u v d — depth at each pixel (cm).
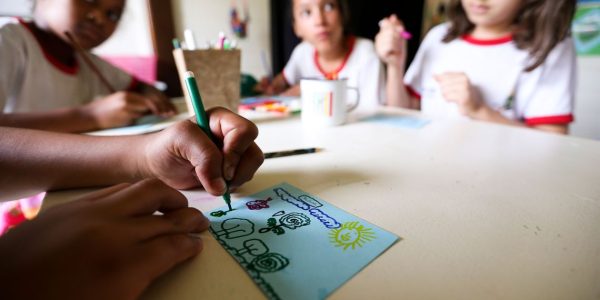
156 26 139
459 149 44
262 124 61
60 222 17
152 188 22
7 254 15
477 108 77
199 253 21
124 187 23
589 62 130
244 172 31
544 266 19
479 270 19
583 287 18
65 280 15
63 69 89
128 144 32
